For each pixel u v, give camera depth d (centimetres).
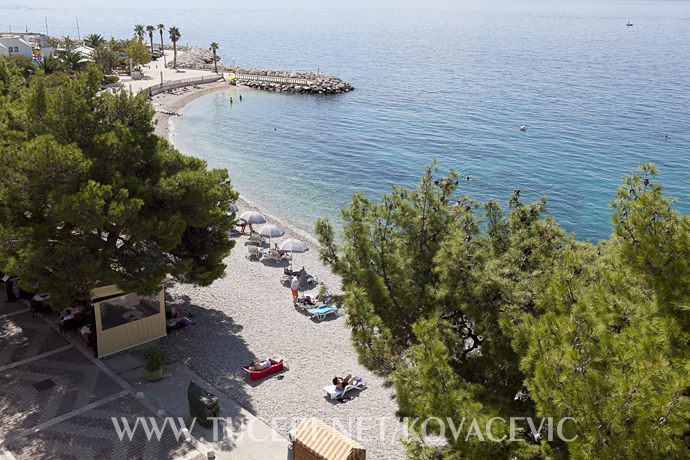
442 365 1287
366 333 1602
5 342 2555
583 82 14962
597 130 9438
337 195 6100
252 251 3872
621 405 992
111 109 2550
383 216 1897
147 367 2316
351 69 17050
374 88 13688
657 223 1218
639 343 1040
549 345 1152
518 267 1625
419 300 1752
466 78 15412
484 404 1316
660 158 7775
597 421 1005
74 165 2169
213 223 2636
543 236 1711
